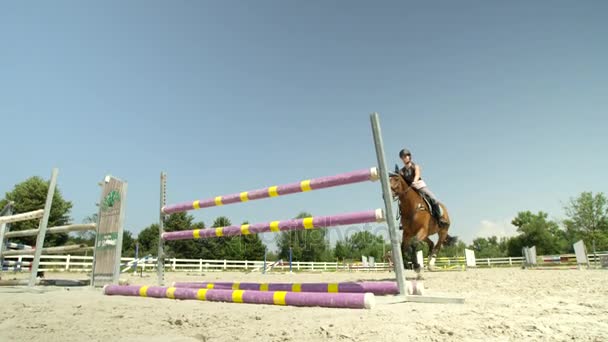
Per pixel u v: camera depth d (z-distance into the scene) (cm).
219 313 331
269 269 2502
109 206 670
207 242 4088
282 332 248
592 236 3011
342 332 243
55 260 1902
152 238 4406
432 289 521
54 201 3186
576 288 520
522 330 246
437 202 635
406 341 221
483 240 7006
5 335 261
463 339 225
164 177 647
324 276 1137
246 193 516
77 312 351
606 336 230
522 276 835
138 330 270
